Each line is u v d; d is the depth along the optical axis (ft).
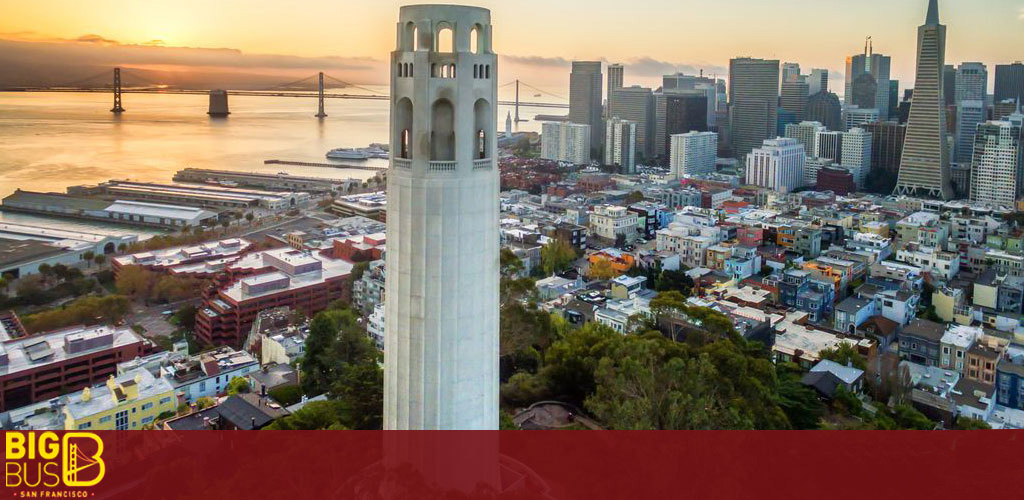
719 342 387.96
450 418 218.18
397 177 206.80
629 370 308.19
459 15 199.41
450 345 213.25
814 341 570.05
